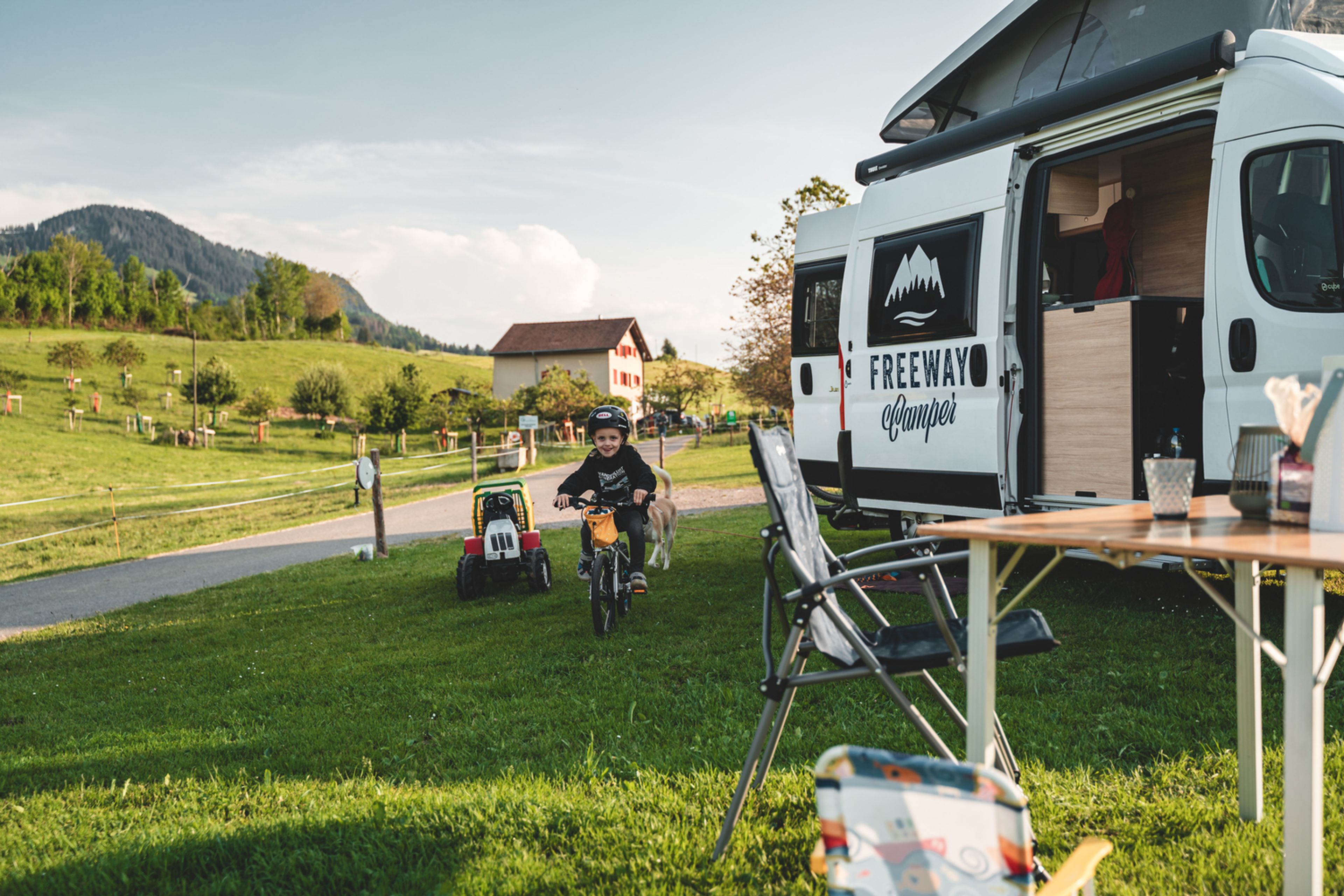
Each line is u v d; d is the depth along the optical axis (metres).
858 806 1.52
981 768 1.41
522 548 8.05
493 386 67.06
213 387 51.38
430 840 2.93
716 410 62.72
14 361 55.19
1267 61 4.77
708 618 6.30
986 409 6.07
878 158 7.09
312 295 118.56
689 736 3.87
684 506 15.56
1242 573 2.71
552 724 4.18
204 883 2.76
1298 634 1.93
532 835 2.94
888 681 2.55
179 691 5.35
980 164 6.19
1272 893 2.33
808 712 4.01
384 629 6.85
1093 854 1.56
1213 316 4.89
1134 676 4.22
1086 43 6.25
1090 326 5.61
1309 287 4.50
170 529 17.12
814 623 2.68
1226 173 4.84
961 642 2.82
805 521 3.04
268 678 5.51
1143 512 2.55
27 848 3.05
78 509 21.69
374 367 77.56
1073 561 7.22
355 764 3.84
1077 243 7.73
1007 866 1.41
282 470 35.28
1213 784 3.02
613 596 6.27
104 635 7.54
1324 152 4.44
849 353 7.23
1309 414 2.18
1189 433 5.56
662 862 2.71
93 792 3.61
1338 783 2.91
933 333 6.44
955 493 6.34
